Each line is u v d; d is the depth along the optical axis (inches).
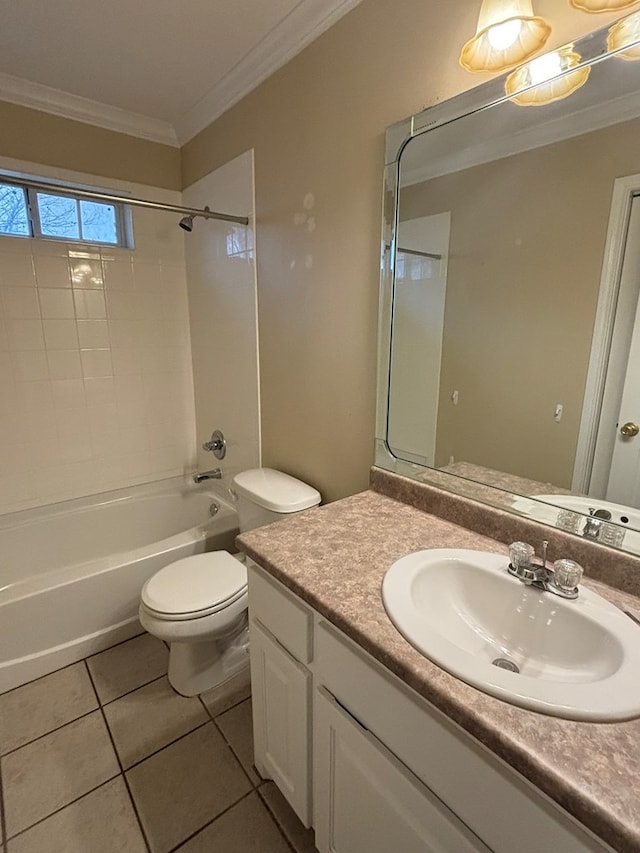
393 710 29.0
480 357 44.5
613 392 35.8
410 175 47.5
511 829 23.0
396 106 47.9
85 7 54.1
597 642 30.0
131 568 72.2
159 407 100.0
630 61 31.9
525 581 34.6
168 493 96.1
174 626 55.9
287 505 61.0
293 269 65.9
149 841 44.4
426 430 50.4
